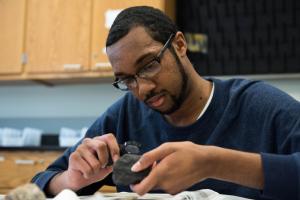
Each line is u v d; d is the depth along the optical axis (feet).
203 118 3.45
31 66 8.95
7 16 9.21
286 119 3.13
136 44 2.89
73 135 8.73
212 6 8.21
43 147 7.95
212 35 8.20
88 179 3.06
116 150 2.96
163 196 2.50
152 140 3.67
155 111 3.51
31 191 2.11
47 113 9.80
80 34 8.65
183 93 3.22
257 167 2.35
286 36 7.77
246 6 8.00
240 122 3.41
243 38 8.02
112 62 2.99
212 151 2.29
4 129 8.98
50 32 8.87
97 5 8.57
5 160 8.15
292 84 7.98
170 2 8.21
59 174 3.29
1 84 10.05
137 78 2.96
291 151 2.94
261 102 3.37
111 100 9.43
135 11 3.08
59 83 9.67
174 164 2.17
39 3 9.02
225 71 8.09
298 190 2.32
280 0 7.81
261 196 2.74
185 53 3.26
